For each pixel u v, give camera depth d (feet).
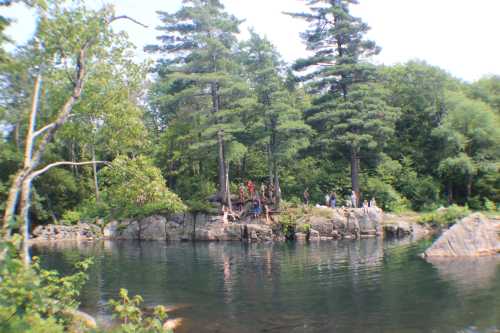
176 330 34.04
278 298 42.83
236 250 84.89
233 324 35.09
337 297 42.27
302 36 125.49
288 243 96.17
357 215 105.70
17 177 28.78
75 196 142.51
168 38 124.98
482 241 66.90
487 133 139.64
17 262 20.53
